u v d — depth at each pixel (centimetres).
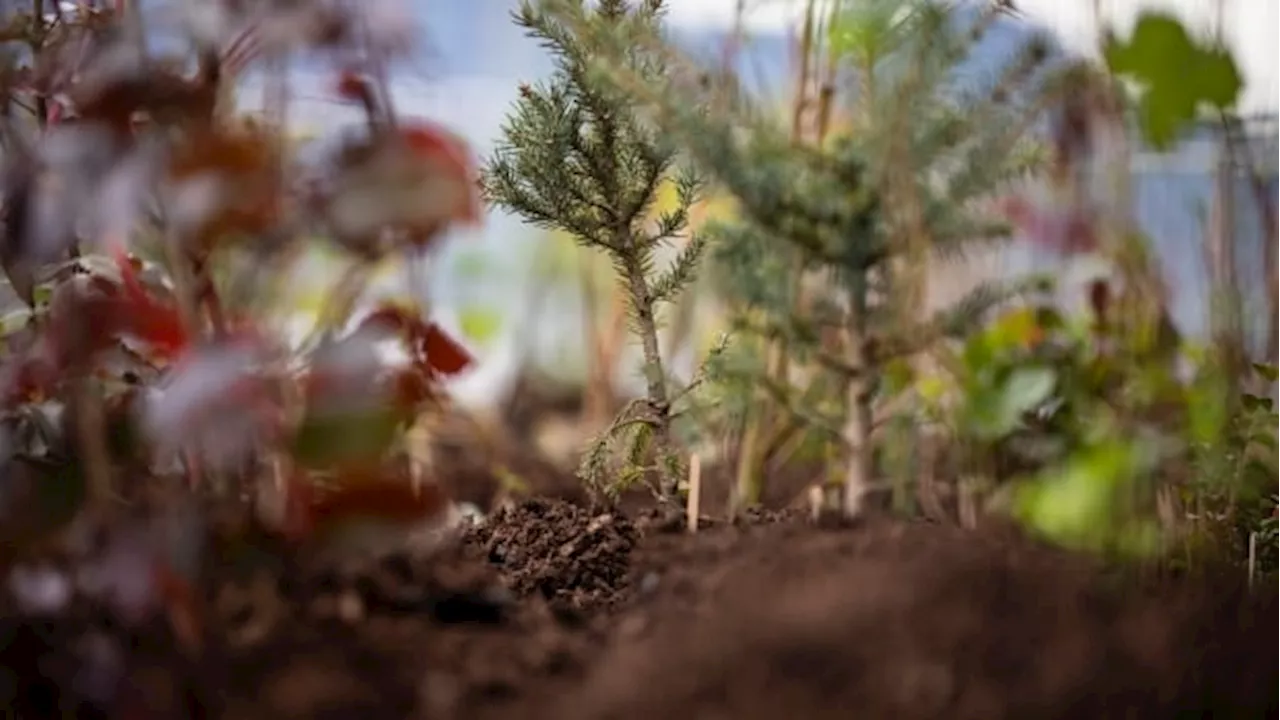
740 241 136
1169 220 153
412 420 129
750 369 142
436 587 134
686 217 148
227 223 119
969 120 134
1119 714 118
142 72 122
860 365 137
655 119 135
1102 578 132
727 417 157
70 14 135
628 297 159
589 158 143
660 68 139
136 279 130
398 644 126
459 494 181
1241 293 149
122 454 127
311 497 124
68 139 121
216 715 119
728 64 148
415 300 135
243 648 123
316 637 125
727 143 133
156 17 124
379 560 134
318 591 130
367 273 131
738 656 120
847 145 135
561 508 154
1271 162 149
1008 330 153
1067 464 146
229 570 125
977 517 147
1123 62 137
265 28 121
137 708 119
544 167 143
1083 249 147
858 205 132
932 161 134
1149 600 130
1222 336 146
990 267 154
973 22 137
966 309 137
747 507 157
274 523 125
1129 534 139
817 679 118
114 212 119
